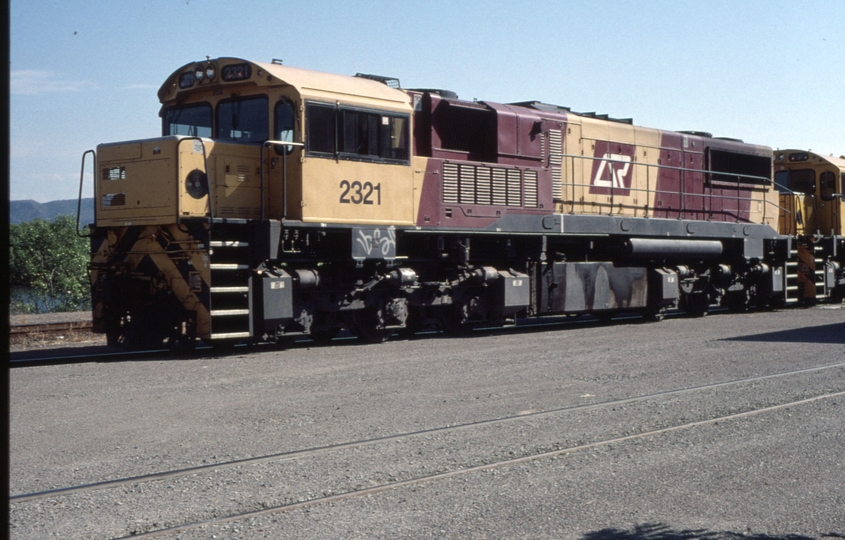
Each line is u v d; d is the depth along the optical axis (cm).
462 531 452
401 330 1518
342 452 614
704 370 1003
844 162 2478
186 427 688
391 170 1321
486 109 1513
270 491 520
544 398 823
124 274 1218
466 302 1484
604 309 1708
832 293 2472
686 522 467
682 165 1919
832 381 919
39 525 457
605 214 1734
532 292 1588
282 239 1202
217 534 446
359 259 1262
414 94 1421
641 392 856
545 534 448
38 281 4466
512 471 571
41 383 898
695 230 1867
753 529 455
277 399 809
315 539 439
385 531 452
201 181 1174
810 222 2366
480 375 963
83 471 561
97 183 1252
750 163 2106
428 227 1379
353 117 1267
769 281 2105
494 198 1486
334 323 1323
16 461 585
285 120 1216
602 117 1823
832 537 444
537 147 1580
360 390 861
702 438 663
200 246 1142
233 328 1207
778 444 643
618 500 507
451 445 636
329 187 1231
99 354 1171
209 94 1296
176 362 1076
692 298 1931
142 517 471
